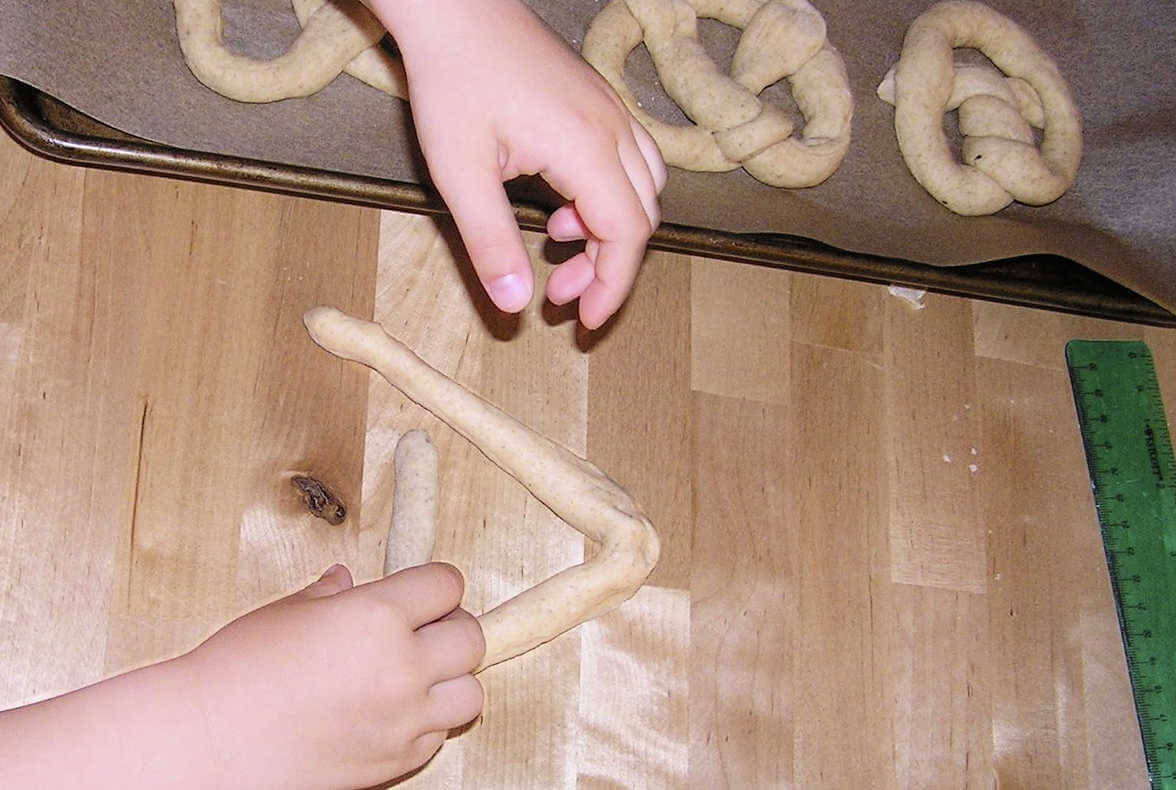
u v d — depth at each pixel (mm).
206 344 615
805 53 671
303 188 607
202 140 605
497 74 509
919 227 675
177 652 588
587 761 618
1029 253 681
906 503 684
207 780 505
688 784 626
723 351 673
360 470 621
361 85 626
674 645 637
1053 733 679
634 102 650
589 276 538
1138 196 686
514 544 629
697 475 658
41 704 510
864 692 658
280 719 517
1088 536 706
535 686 618
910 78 677
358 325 619
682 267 675
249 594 600
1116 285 700
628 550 615
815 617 659
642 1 659
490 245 501
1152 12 707
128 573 590
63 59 583
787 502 667
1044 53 707
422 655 548
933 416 698
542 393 647
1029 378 716
